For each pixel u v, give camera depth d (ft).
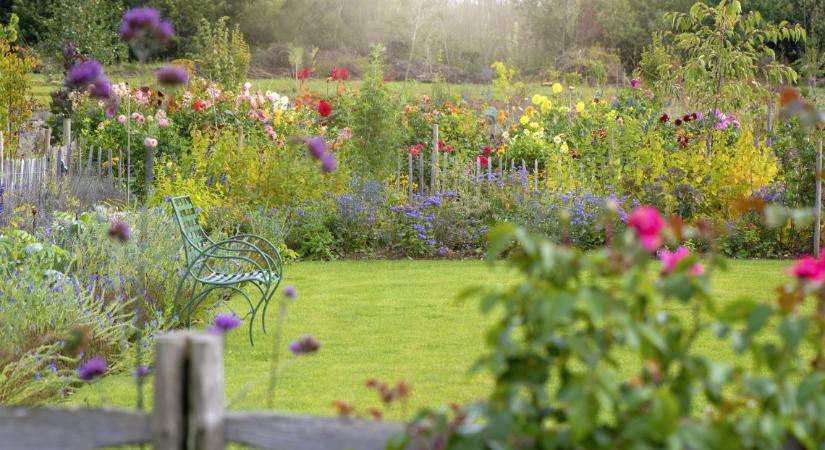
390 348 19.38
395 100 42.42
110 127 44.14
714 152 36.70
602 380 5.64
